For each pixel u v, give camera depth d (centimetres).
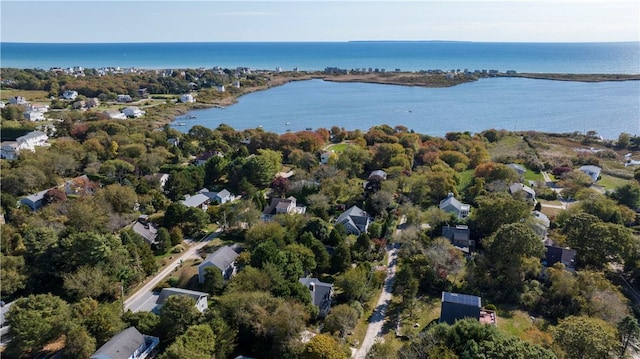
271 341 4772
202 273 6284
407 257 6925
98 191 8500
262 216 8562
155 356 4612
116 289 5869
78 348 4391
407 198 9438
